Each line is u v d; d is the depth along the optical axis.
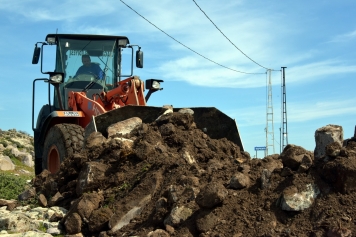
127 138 7.23
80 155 7.05
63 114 9.19
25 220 6.00
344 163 4.73
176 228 5.01
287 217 4.70
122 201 5.84
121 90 9.34
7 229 5.83
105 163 6.70
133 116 8.09
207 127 8.51
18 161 19.78
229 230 4.70
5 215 6.21
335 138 5.30
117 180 6.34
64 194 6.95
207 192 4.96
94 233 5.70
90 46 10.73
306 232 4.43
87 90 10.31
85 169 6.57
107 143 7.01
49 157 9.05
